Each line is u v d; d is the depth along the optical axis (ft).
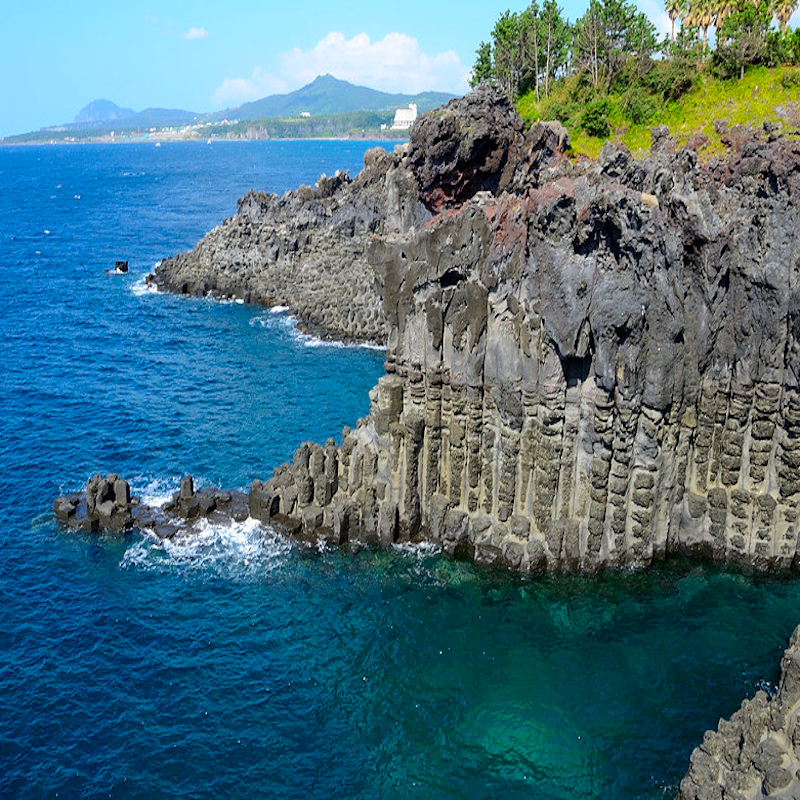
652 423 134.82
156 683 122.62
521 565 144.66
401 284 146.92
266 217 367.25
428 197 192.75
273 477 170.60
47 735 112.78
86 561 153.07
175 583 146.41
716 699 116.67
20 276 412.98
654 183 147.74
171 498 174.91
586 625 132.77
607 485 140.05
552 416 138.51
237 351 285.84
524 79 302.66
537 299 136.56
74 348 289.74
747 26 232.12
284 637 132.46
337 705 118.21
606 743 109.81
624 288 128.36
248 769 107.55
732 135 204.64
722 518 143.43
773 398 136.36
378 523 154.30
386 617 136.56
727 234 131.23
